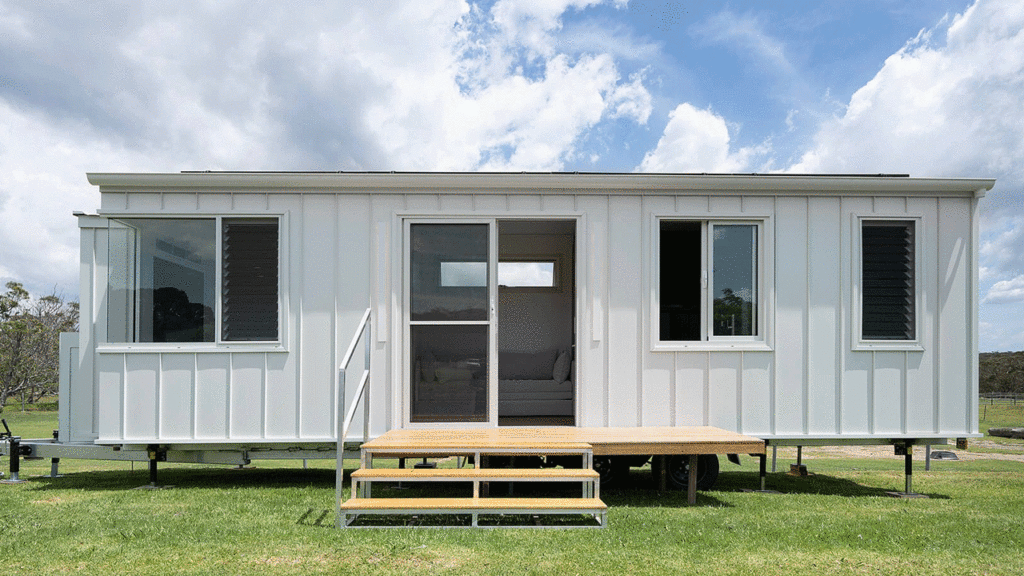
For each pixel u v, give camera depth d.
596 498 4.48
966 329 5.82
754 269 5.88
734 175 5.75
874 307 5.86
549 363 8.76
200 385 5.66
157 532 4.23
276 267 5.76
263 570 3.45
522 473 4.53
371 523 4.55
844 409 5.77
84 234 5.76
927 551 3.92
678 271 5.85
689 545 3.97
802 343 5.79
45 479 6.78
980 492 6.10
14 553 3.78
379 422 5.66
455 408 5.68
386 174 5.66
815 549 3.92
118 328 5.73
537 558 3.67
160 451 5.92
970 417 5.79
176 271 5.74
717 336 5.82
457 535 4.15
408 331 5.69
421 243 5.77
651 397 5.73
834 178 5.74
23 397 21.70
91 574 3.41
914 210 5.84
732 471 7.92
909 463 5.89
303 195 5.76
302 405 5.68
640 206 5.82
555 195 5.79
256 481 6.62
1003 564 3.68
